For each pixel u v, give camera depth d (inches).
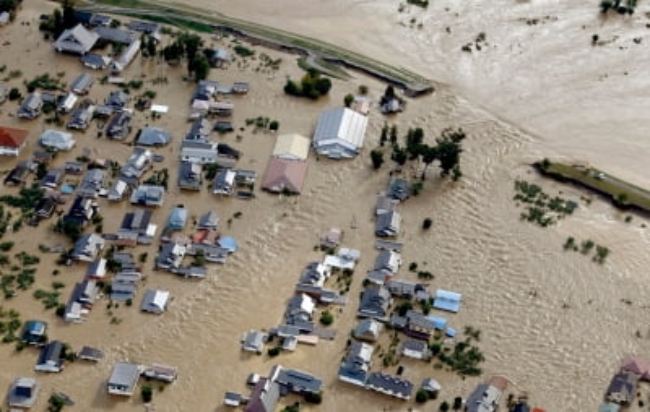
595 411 3649.1
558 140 5088.6
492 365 3816.4
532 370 3806.6
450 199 4645.7
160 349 3836.1
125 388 3617.1
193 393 3666.3
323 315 3978.8
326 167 4815.5
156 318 3964.1
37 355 3772.1
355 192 4665.4
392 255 4227.4
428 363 3816.4
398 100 5285.4
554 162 4909.0
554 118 5260.8
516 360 3846.0
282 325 3937.0
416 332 3909.9
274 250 4320.9
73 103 5083.7
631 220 4576.8
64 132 4874.5
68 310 3912.4
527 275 4239.7
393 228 4384.8
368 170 4800.7
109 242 4288.9
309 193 4638.3
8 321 3895.2
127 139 4889.3
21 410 3558.1
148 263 4197.8
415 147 4712.1
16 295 4013.3
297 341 3885.3
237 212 4500.5
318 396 3636.8
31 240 4276.6
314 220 4488.2
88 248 4173.2
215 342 3880.4
